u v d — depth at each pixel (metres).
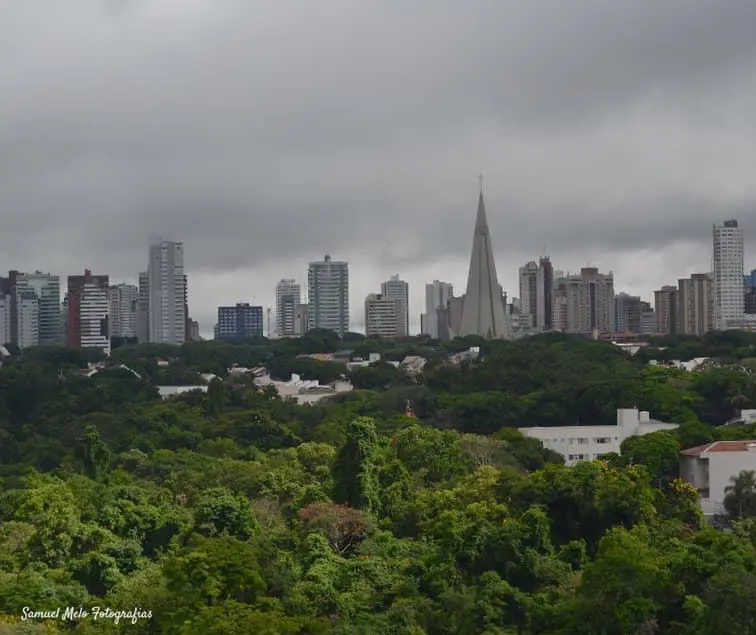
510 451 177.62
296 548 113.25
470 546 105.94
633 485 117.50
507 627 94.62
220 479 151.62
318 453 169.25
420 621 95.19
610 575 94.19
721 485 152.12
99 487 141.62
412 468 153.25
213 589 94.31
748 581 90.19
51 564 112.50
